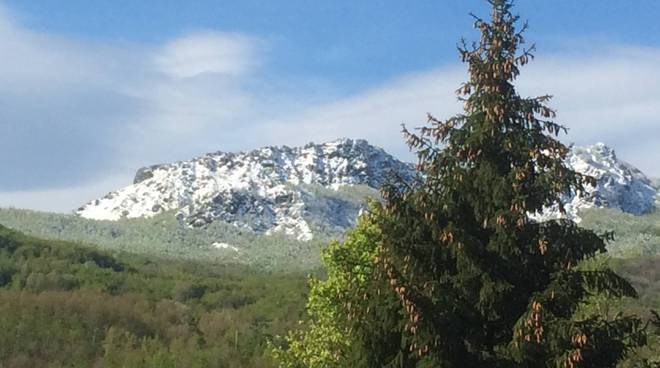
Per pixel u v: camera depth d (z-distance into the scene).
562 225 19.30
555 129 19.92
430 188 19.94
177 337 168.25
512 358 18.08
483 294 18.42
